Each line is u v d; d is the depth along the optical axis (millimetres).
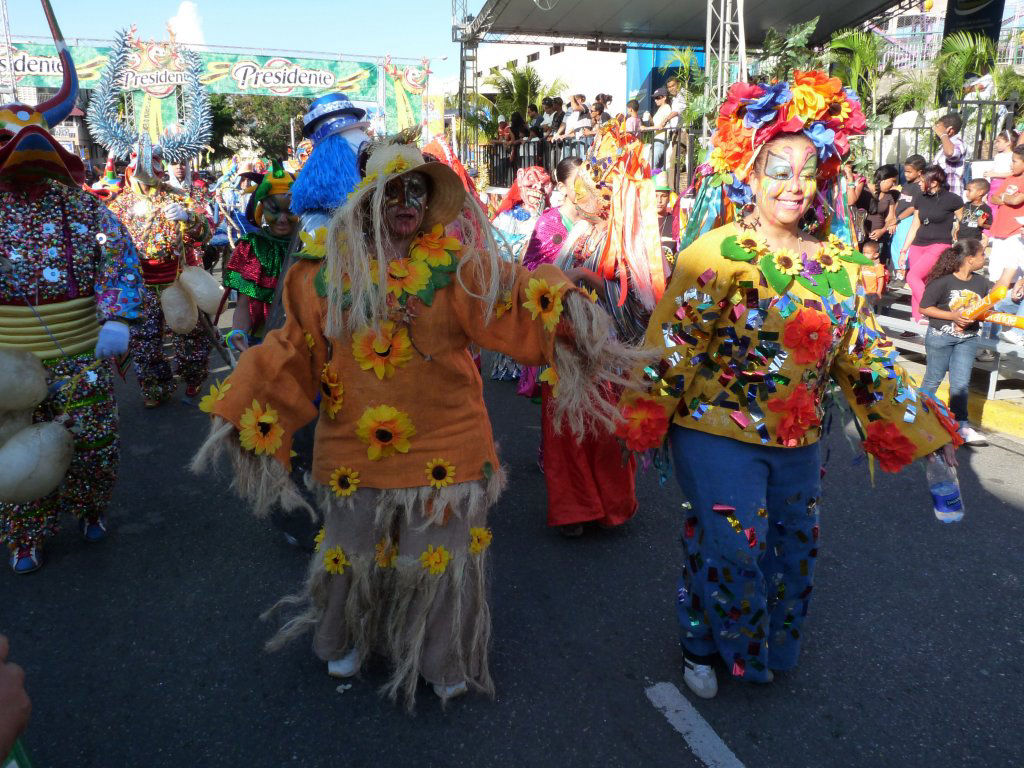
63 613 3529
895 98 17031
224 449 2408
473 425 2654
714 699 2914
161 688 2996
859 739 2705
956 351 5656
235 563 3990
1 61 18578
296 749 2666
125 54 6375
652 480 5098
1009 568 3893
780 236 2605
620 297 4152
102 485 4062
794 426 2582
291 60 20062
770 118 2471
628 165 4094
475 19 15555
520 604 3576
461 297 2510
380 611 2842
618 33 16062
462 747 2670
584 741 2695
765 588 2850
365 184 2426
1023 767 2580
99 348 3699
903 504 4668
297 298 2568
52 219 3641
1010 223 7230
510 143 15523
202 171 15906
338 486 2650
